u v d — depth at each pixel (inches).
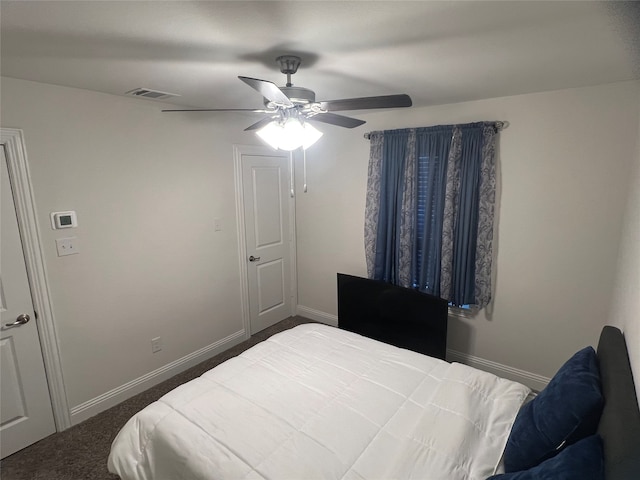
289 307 175.5
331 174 151.9
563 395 52.9
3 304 86.9
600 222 98.1
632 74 83.5
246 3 47.3
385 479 53.2
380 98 65.6
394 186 129.7
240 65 74.9
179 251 123.9
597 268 100.2
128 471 66.1
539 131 103.5
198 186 127.1
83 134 96.2
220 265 138.8
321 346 95.7
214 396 73.3
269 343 98.0
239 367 85.0
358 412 68.7
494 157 111.2
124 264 108.9
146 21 53.1
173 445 62.1
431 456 56.2
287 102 65.2
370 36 59.4
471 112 114.0
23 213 87.3
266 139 75.1
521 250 111.4
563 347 109.0
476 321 123.9
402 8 49.2
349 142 144.0
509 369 119.7
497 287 117.6
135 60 71.1
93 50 65.5
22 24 53.9
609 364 56.4
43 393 94.9
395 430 64.3
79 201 97.0
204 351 136.8
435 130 118.6
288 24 54.4
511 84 92.7
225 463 57.4
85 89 95.0
